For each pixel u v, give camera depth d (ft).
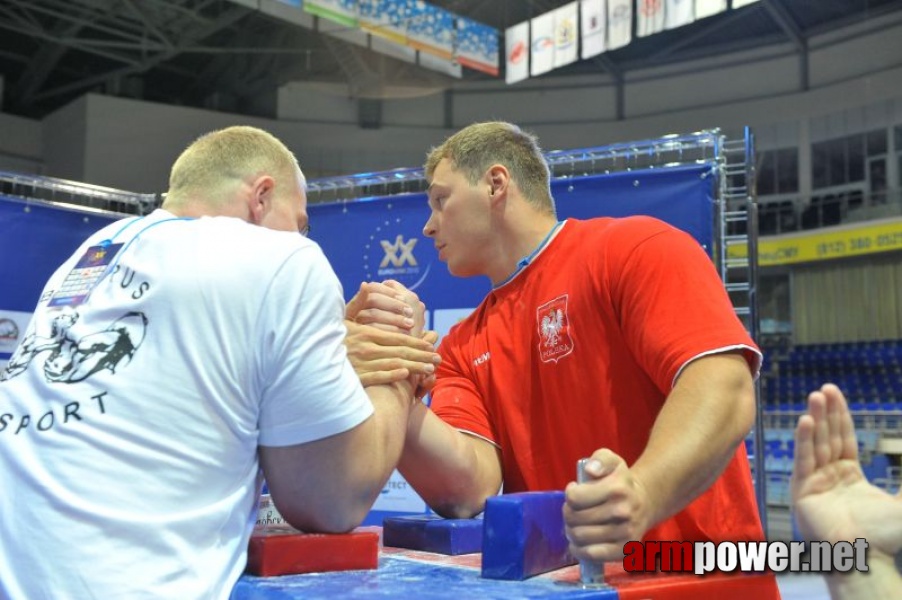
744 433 3.00
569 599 2.39
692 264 3.41
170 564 2.53
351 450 2.88
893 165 33.60
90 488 2.56
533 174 4.40
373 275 8.98
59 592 2.45
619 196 7.77
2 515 2.65
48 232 9.66
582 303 3.85
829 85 35.53
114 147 31.63
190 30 30.04
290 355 2.79
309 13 22.09
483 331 4.48
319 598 2.37
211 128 33.78
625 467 2.60
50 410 2.75
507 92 38.99
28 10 28.25
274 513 3.59
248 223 3.27
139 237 3.08
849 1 33.68
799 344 36.45
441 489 3.96
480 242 4.36
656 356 3.27
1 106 32.60
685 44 36.78
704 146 7.61
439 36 23.73
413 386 3.44
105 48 32.35
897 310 33.96
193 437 2.67
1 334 9.28
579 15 23.26
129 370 2.72
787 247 36.01
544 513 2.89
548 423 4.01
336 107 37.37
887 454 27.68
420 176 8.86
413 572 2.92
